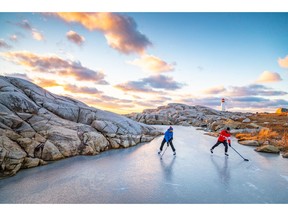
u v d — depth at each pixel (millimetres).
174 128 33000
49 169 7566
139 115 49188
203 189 6016
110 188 5895
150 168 8156
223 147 14016
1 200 4965
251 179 7051
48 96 13594
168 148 13281
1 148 6707
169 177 7039
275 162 9680
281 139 15688
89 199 5141
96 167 8117
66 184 6121
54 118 11391
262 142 15047
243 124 26984
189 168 8281
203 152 12055
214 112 66125
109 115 16188
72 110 13625
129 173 7402
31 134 8883
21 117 9711
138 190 5797
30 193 5406
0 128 7984
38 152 8367
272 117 42031
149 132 19422
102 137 12031
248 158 10492
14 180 6309
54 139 9508
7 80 12375
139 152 11641
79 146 10234
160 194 5566
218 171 7938
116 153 11117
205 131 27391
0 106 9266
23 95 11188
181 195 5535
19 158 7137
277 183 6684
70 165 8234
